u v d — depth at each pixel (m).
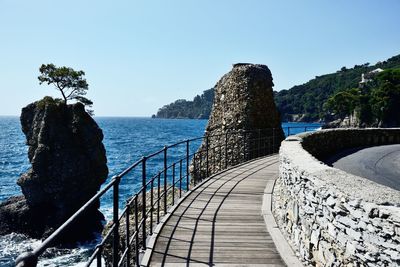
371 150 16.00
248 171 13.02
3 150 75.81
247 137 19.36
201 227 6.98
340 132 16.70
